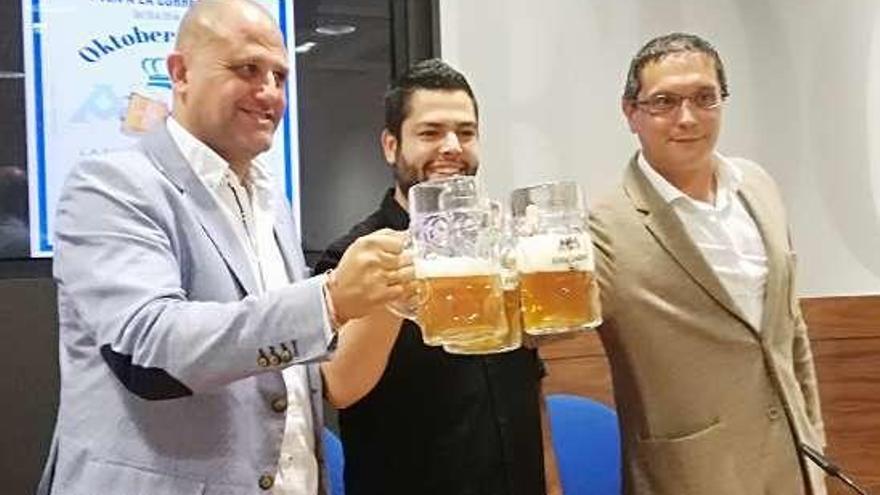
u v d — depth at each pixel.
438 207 1.21
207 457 1.34
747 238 2.02
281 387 1.43
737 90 3.19
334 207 2.78
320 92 2.78
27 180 2.49
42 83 2.50
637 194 1.99
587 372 2.71
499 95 2.94
